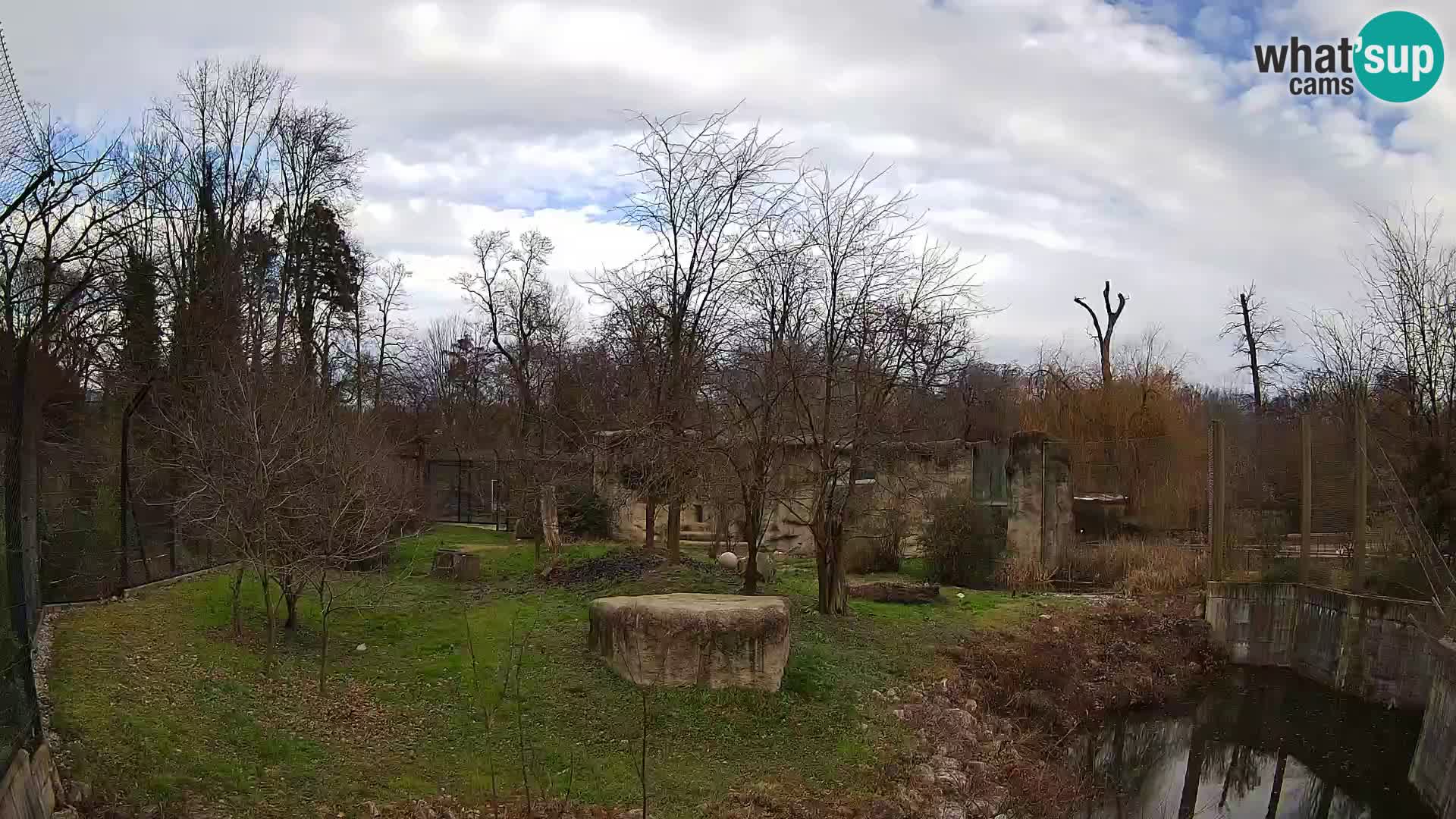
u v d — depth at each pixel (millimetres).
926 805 9758
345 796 8039
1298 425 18469
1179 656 17203
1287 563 18078
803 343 14711
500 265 35875
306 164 26766
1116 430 25688
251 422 12297
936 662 13906
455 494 32938
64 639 10250
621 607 11656
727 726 10594
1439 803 11562
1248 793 12750
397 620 13656
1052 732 13547
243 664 10711
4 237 9500
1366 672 15641
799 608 15227
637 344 16359
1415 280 19297
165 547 15047
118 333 18984
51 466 13219
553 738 9922
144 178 19750
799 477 18547
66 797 6664
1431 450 18016
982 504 20656
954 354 16078
